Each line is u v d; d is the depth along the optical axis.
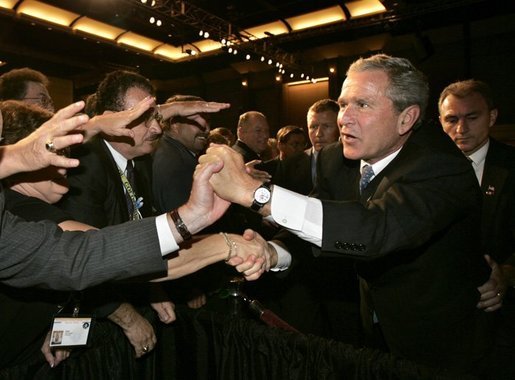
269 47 8.16
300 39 8.23
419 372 1.01
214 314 1.46
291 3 6.85
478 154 1.79
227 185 1.04
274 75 10.09
